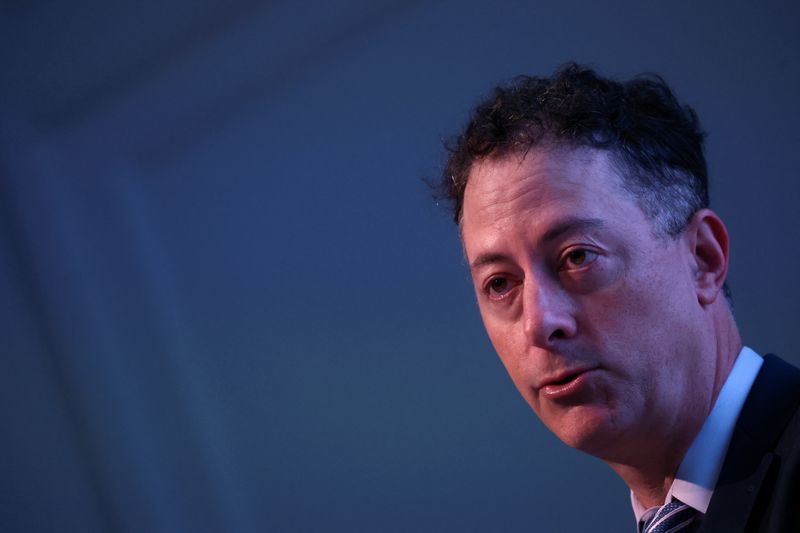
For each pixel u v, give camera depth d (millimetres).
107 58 7301
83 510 7848
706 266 2963
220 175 7422
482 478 7051
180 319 7559
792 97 6344
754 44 6414
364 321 7227
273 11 7098
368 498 7293
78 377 7656
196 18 7164
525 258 2811
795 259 6348
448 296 7035
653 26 6586
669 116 3111
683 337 2834
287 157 7289
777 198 6375
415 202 7031
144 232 7527
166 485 7793
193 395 7555
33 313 7652
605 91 3039
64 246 7527
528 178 2826
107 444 7715
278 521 7512
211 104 7320
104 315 7594
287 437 7453
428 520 7188
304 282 7320
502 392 6980
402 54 6992
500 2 6816
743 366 2996
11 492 7816
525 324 2793
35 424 7801
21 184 7465
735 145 6465
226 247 7469
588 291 2758
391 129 7051
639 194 2846
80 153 7516
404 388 7164
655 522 2906
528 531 6977
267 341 7441
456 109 6922
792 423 2758
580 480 6883
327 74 7129
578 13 6695
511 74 6828
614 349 2750
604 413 2771
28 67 7340
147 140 7457
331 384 7320
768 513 2643
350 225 7191
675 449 2934
